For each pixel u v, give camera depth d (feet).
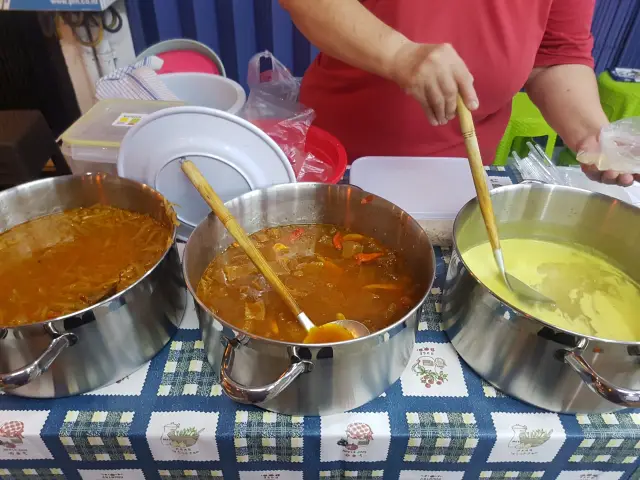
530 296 2.86
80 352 2.30
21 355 2.19
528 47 4.27
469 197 3.66
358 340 2.06
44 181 3.07
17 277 2.77
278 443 2.40
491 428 2.41
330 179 3.67
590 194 3.09
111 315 2.27
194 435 2.36
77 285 2.71
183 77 4.56
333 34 3.22
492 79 4.36
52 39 6.77
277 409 2.41
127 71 4.45
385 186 3.73
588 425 2.43
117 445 2.39
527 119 7.31
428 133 4.66
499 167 4.26
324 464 2.53
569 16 4.31
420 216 3.44
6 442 2.35
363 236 3.15
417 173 3.91
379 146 4.78
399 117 4.54
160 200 2.93
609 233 3.16
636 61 8.33
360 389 2.33
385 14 4.09
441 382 2.63
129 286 2.28
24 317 2.52
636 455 2.48
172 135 2.97
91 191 3.19
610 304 2.88
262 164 3.08
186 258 2.53
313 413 2.41
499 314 2.31
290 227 3.21
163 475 2.59
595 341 2.07
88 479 2.60
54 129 7.59
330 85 4.78
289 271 2.92
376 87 4.45
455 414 2.47
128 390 2.54
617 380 2.23
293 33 7.70
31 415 2.41
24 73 7.02
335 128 4.85
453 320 2.70
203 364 2.67
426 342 2.84
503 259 3.01
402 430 2.39
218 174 3.07
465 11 4.03
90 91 7.25
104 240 3.05
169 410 2.45
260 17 7.58
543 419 2.46
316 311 2.68
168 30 7.67
